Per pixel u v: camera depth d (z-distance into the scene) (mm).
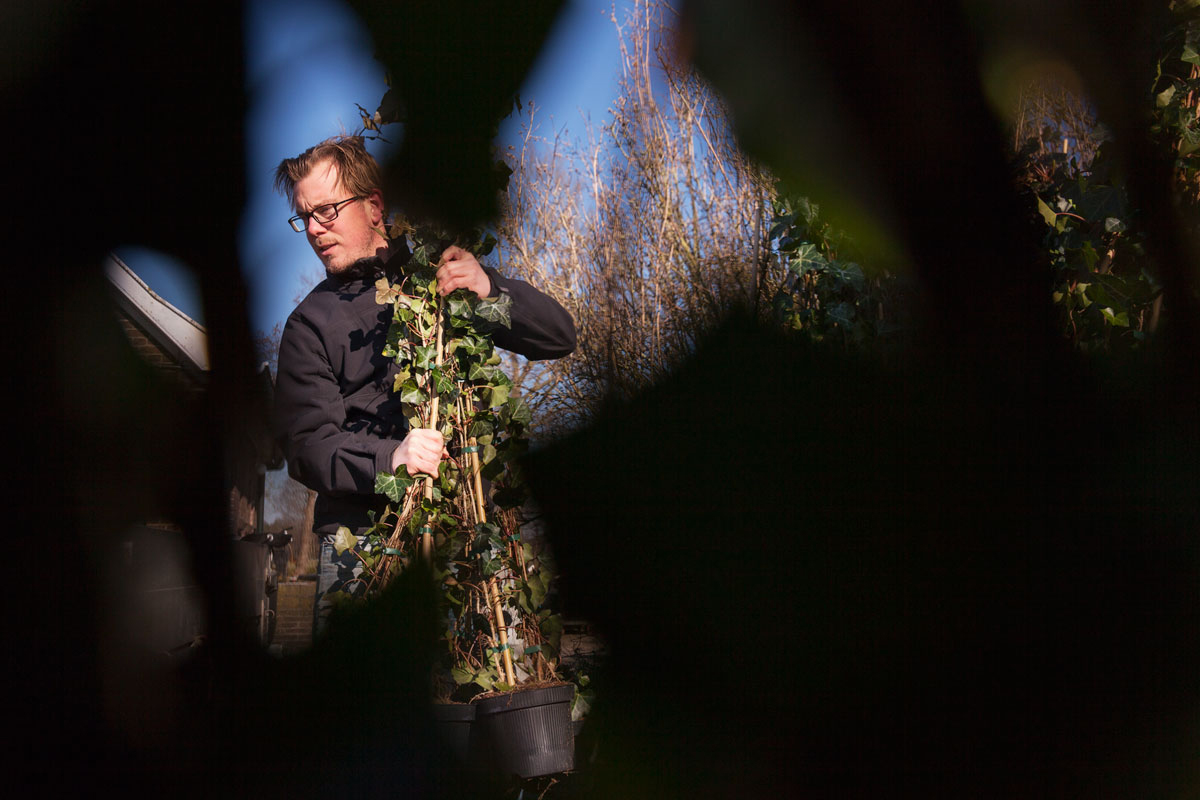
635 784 2150
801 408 3342
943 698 2326
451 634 2039
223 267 4598
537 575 2197
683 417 4852
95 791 2066
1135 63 2367
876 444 2918
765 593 3100
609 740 2352
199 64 3328
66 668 2336
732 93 2689
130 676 2486
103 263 3045
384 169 2312
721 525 3818
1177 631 2246
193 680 2646
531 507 5121
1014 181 2623
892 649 2541
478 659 2082
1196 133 2350
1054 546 2443
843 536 2967
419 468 2020
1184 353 2357
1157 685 2162
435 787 1896
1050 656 2320
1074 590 2395
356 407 2184
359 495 2154
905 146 2580
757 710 2453
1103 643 2295
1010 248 2619
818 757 2215
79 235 2912
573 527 4770
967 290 2670
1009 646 2402
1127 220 2428
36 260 2727
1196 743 2016
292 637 6945
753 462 3809
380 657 1958
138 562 2877
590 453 5266
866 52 2496
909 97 2521
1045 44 2363
